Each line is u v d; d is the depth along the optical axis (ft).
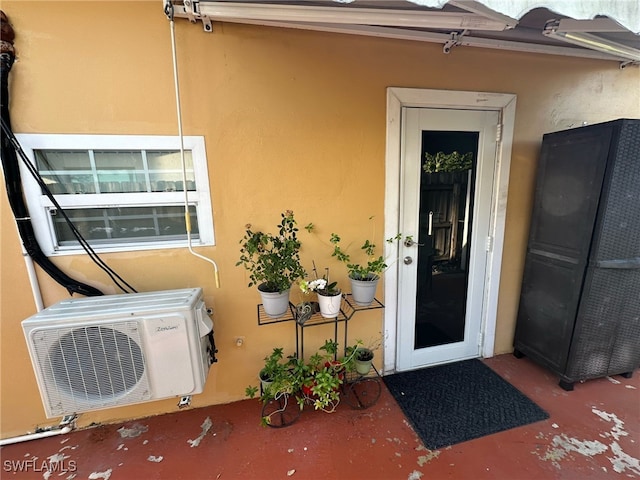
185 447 5.31
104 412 5.83
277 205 5.94
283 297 5.56
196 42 5.07
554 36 5.16
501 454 5.05
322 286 5.69
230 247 5.86
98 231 5.41
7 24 4.37
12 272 5.05
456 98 6.40
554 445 5.20
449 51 6.20
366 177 6.32
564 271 6.49
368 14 4.20
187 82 5.14
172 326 4.71
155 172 5.41
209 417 6.00
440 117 6.52
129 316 4.53
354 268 6.17
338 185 6.20
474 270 7.44
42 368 4.37
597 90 7.29
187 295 5.16
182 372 4.90
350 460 5.00
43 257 5.05
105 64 4.81
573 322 6.35
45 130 4.77
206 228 5.67
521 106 6.88
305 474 4.77
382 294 6.88
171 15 4.71
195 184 5.51
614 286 6.18
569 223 6.36
